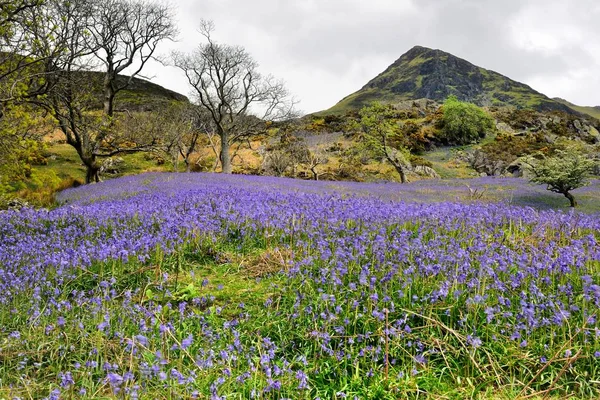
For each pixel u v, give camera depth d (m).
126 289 7.43
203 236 9.53
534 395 4.41
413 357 4.67
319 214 10.40
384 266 6.88
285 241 9.56
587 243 7.94
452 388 4.57
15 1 15.73
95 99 30.75
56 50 18.39
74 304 6.72
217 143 54.72
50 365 5.10
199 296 7.01
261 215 10.38
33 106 22.80
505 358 4.84
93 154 31.62
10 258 8.59
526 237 9.38
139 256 8.09
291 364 4.80
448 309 5.52
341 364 4.95
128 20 32.50
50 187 30.84
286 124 56.12
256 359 4.80
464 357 4.90
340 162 47.53
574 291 6.09
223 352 4.57
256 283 7.62
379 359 4.99
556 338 5.11
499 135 59.69
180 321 5.82
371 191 24.77
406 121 62.56
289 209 10.84
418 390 4.41
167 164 47.28
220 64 38.12
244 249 9.44
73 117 28.77
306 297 6.47
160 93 77.00
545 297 5.55
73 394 4.44
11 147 19.81
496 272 6.60
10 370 5.01
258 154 51.00
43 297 7.07
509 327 5.27
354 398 4.29
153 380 4.55
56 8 19.61
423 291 6.05
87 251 8.38
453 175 47.25
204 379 4.52
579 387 4.48
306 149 46.88
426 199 23.31
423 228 9.44
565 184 22.56
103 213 11.73
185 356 5.09
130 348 5.02
